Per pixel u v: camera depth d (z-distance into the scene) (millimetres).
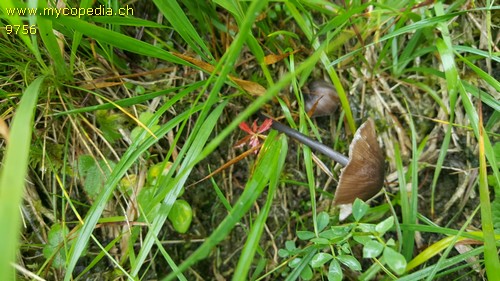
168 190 232
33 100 203
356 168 257
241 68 312
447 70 262
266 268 297
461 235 249
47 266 271
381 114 311
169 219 296
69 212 282
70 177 284
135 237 265
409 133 310
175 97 264
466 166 304
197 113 301
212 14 297
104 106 261
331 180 303
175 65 306
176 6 246
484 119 308
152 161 293
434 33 307
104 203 243
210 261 300
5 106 274
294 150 307
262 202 304
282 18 313
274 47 309
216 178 304
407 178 292
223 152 307
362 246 297
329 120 311
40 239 277
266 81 310
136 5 307
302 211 305
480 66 311
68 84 281
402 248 282
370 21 291
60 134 282
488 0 265
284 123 304
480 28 308
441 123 309
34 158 274
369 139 263
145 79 302
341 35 292
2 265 151
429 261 292
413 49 302
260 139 294
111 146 289
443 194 306
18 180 169
